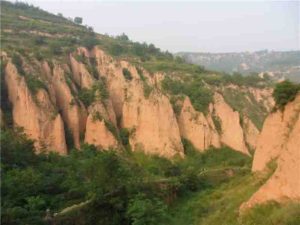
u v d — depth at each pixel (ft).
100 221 125.18
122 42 327.06
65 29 310.65
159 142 215.31
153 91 228.43
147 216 120.78
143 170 187.93
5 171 136.67
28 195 127.85
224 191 139.95
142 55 297.33
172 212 133.39
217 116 234.58
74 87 230.27
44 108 200.03
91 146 203.00
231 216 104.73
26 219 113.39
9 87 205.77
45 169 151.84
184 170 186.39
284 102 125.39
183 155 212.43
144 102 225.56
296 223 78.48
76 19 385.50
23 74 208.23
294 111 119.96
